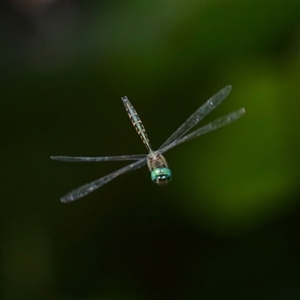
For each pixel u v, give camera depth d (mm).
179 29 1170
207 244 1190
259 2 1161
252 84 1172
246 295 1182
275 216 1176
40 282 1193
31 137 1192
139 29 1178
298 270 1181
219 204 1175
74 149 1190
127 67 1179
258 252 1185
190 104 1178
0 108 1191
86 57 1189
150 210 1192
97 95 1187
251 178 1170
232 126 1174
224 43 1169
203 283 1188
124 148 1188
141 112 1181
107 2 1191
